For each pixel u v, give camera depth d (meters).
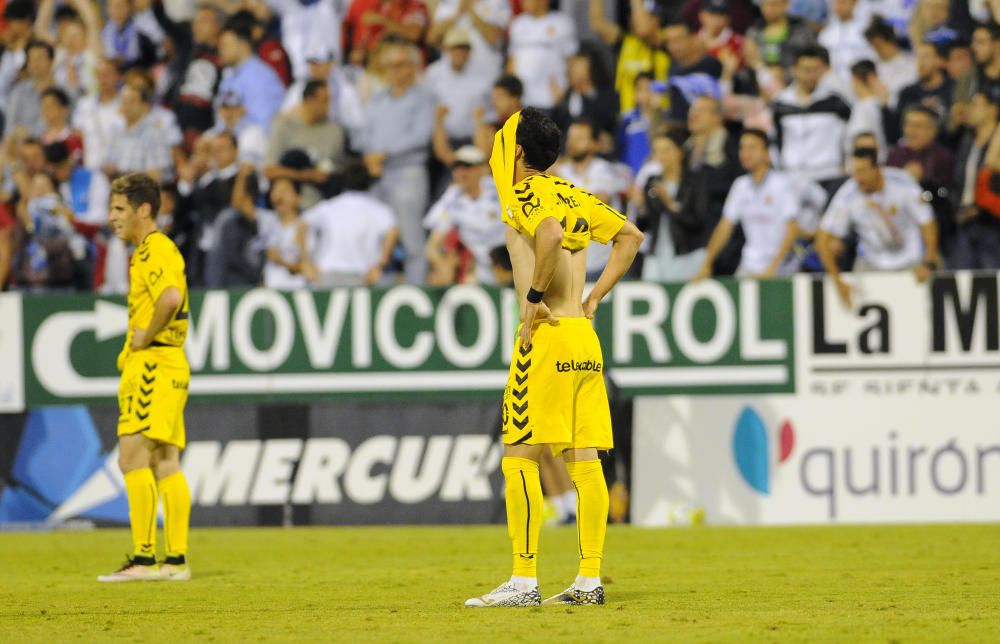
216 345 40.38
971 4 46.81
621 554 31.16
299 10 52.94
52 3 53.69
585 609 19.38
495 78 49.25
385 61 47.34
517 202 19.03
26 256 46.16
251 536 37.41
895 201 40.84
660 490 39.00
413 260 46.50
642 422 39.19
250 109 48.97
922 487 38.03
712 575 26.00
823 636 16.28
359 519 39.84
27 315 40.66
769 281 38.81
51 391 40.53
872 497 38.19
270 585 24.92
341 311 40.19
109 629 18.19
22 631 18.11
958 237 42.19
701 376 39.03
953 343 38.03
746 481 38.69
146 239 25.88
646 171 43.84
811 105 44.34
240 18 49.91
